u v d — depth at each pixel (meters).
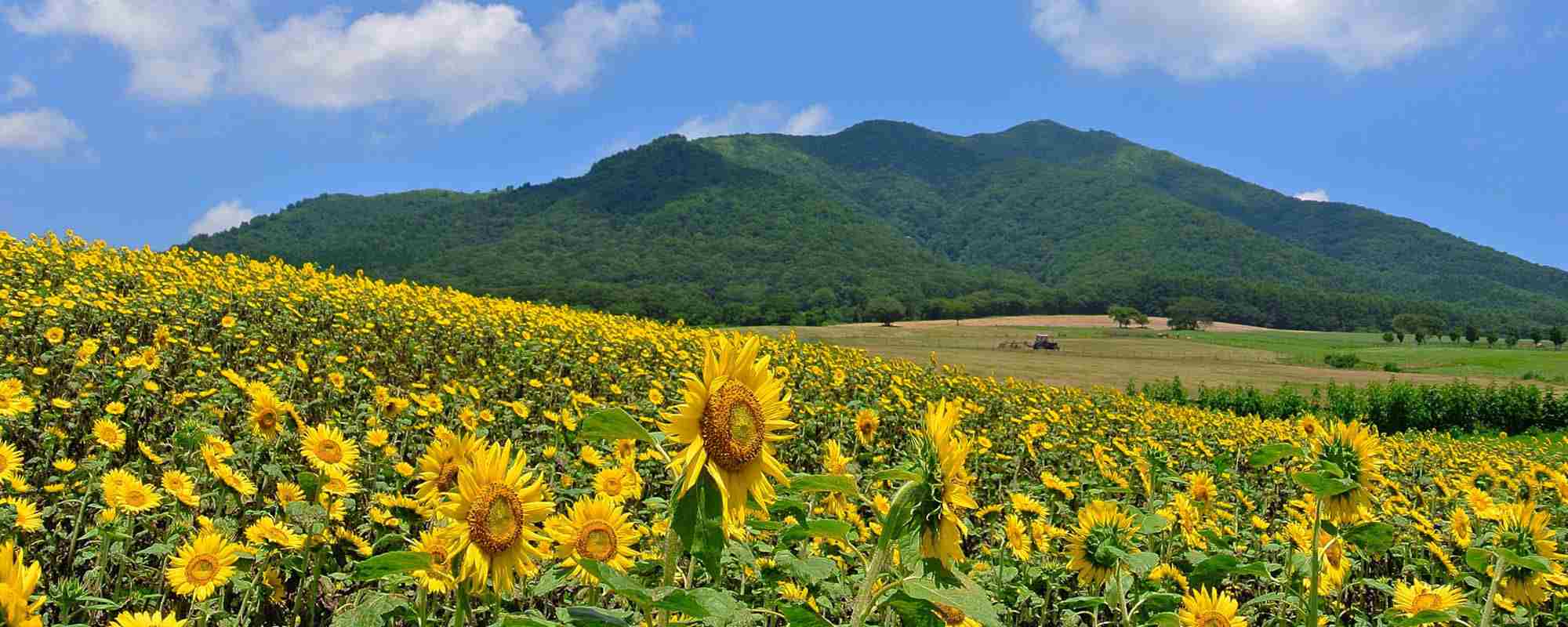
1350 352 82.25
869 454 5.49
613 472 4.09
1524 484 7.96
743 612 1.77
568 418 6.42
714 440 1.75
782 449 8.25
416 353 11.21
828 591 3.48
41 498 4.66
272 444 5.07
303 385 8.27
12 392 5.09
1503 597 3.28
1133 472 7.44
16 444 5.43
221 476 3.86
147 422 6.43
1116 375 47.09
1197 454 11.73
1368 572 5.75
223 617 3.31
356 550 3.78
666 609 1.81
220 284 13.02
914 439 2.07
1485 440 21.53
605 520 2.80
